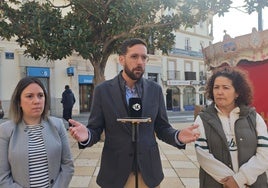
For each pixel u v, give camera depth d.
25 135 2.60
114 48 9.38
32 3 8.65
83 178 5.57
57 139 2.71
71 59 23.47
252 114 2.69
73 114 23.48
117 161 2.66
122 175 2.64
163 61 31.78
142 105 2.70
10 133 2.60
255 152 2.60
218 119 2.71
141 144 2.63
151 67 30.39
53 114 22.61
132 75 2.65
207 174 2.72
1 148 2.56
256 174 2.50
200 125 2.75
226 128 2.68
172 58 32.81
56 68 22.95
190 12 8.41
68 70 23.38
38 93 2.66
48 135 2.67
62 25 8.14
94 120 2.74
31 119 2.69
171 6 8.12
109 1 7.96
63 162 2.77
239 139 2.60
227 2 7.69
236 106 2.76
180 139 2.60
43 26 8.12
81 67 24.23
